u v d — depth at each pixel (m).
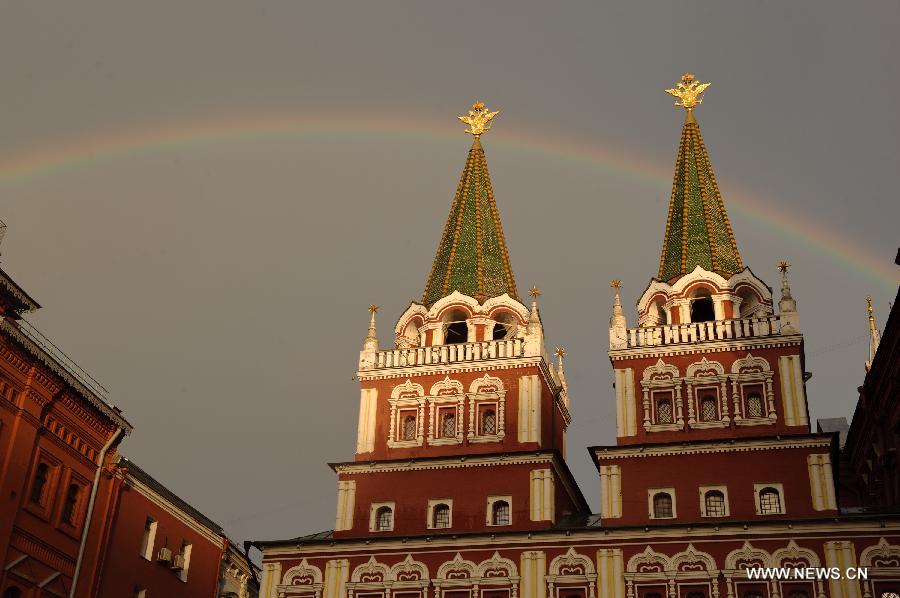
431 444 57.25
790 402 53.19
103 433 50.97
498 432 56.62
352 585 53.00
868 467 62.91
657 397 55.38
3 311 46.16
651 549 50.19
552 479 54.50
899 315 51.28
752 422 53.28
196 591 58.78
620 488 52.62
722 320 56.25
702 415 54.34
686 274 58.88
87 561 49.00
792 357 54.28
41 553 45.94
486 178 69.38
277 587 53.88
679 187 64.44
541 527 52.97
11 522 43.97
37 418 46.09
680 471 52.38
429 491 55.41
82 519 48.91
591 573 50.34
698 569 49.28
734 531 49.47
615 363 56.41
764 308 57.44
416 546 53.16
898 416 55.06
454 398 58.22
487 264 64.38
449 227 67.62
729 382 54.50
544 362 59.72
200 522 59.88
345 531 55.28
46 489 46.88
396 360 60.00
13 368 44.84
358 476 56.72
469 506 54.50
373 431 58.38
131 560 52.66
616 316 57.53
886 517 48.09
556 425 61.88
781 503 50.53
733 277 58.53
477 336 61.00
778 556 48.59
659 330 56.56
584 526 51.84
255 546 55.59
